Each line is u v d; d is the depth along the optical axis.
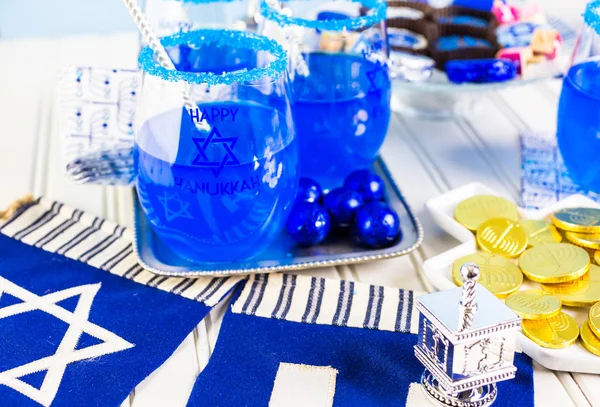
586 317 0.55
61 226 0.68
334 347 0.54
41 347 0.53
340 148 0.69
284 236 0.66
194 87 0.54
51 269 0.62
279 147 0.57
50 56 1.03
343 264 0.61
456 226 0.65
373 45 0.67
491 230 0.63
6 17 1.46
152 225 0.61
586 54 0.66
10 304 0.57
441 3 0.89
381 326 0.56
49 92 0.93
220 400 0.49
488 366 0.47
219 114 0.55
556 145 0.82
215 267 0.61
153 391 0.50
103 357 0.52
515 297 0.55
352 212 0.65
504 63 0.79
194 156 0.55
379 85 0.68
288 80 0.61
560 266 0.58
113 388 0.49
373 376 0.51
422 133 0.87
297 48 0.65
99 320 0.56
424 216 0.71
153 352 0.53
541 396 0.50
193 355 0.53
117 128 0.70
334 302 0.58
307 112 0.67
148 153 0.57
